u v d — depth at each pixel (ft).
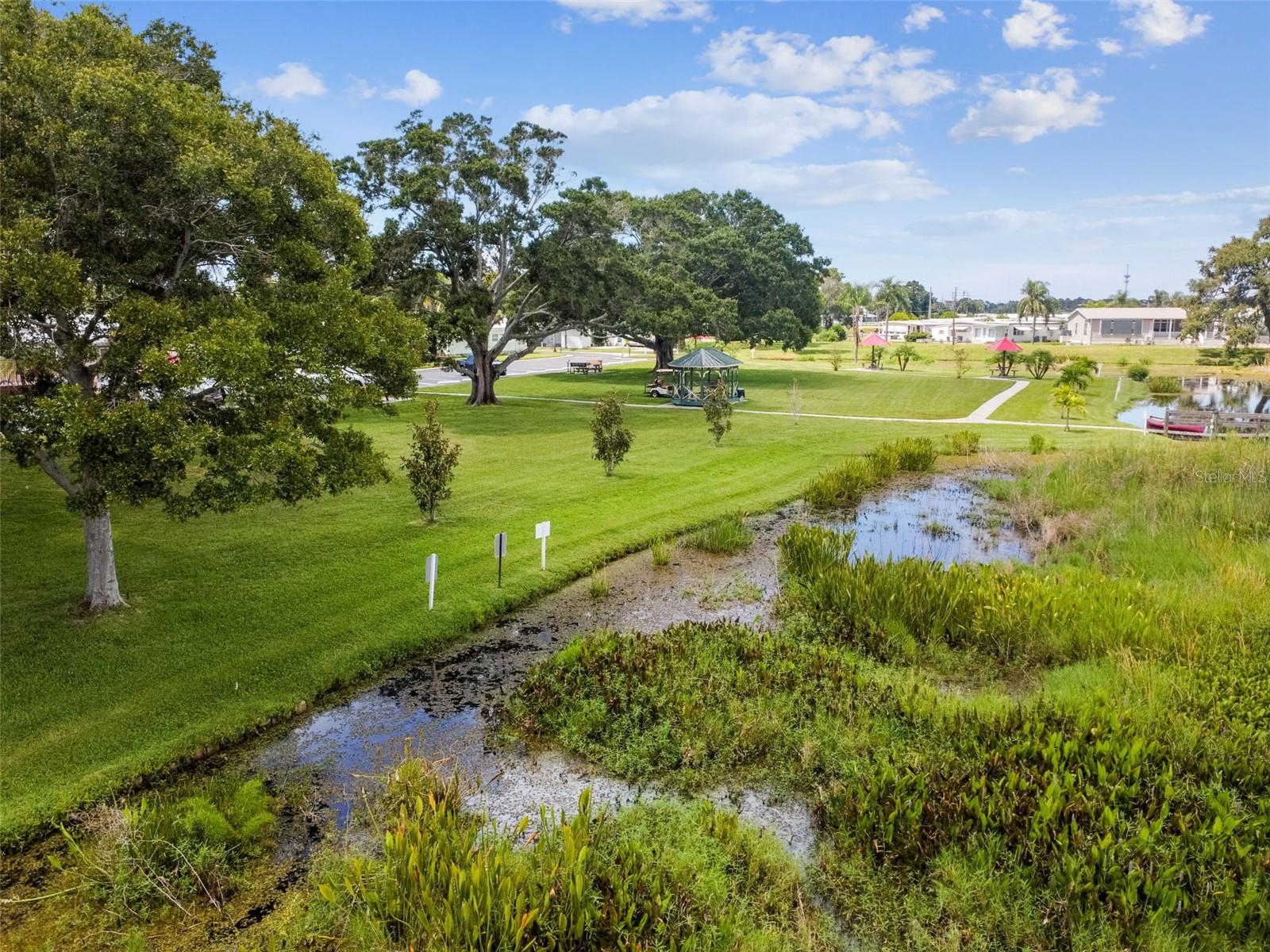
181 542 41.78
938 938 17.16
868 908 18.10
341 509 49.55
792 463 67.87
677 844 19.86
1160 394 132.87
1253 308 169.99
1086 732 23.07
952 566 36.83
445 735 25.64
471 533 44.88
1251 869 17.76
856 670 28.91
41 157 25.27
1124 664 27.27
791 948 16.70
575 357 231.71
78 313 25.43
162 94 26.20
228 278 31.17
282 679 28.04
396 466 62.69
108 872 18.48
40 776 22.09
